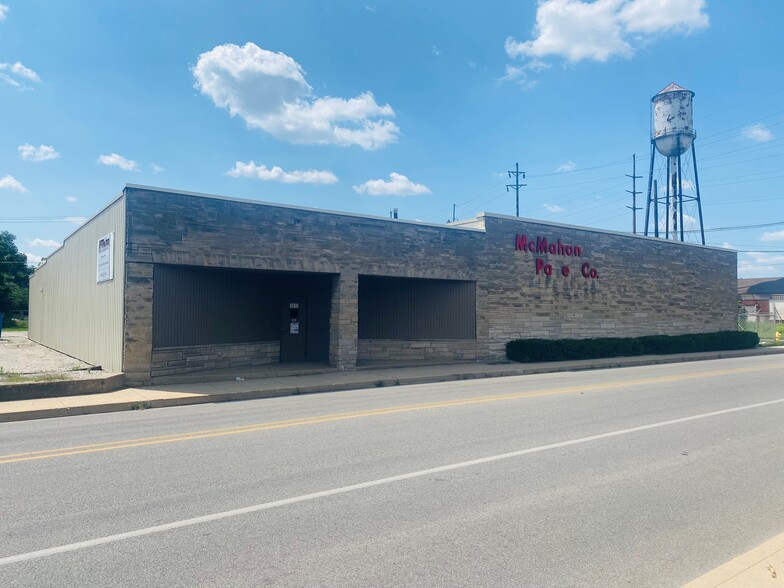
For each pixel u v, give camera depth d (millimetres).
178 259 14695
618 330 25141
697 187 35562
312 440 8469
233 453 7691
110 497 5887
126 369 14062
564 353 21625
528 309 22094
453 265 19953
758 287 67000
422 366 19375
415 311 20625
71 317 22125
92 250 18406
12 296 63219
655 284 26891
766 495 6023
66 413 11297
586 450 7883
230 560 4422
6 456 7656
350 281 17609
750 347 29344
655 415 10578
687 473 6809
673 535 4961
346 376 16406
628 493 6062
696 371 19031
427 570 4266
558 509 5570
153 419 10609
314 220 16938
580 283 23812
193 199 14953
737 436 8820
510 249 21641
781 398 12750
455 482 6398
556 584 4062
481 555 4527
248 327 17734
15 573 4207
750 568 4152
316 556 4492
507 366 19562
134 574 4191
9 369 16953
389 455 7566
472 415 10578
